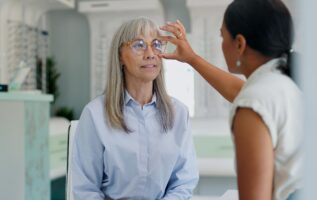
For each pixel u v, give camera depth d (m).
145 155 1.23
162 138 1.26
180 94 3.52
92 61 3.61
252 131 0.68
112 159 1.21
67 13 3.82
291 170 0.70
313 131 0.47
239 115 0.71
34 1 3.11
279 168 0.72
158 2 3.33
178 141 1.28
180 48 1.24
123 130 1.23
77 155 1.26
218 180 3.52
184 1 3.62
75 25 3.82
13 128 2.26
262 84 0.72
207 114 3.46
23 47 3.18
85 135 1.24
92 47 3.60
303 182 0.50
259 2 0.74
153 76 1.23
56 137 2.90
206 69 1.21
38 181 2.51
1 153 2.24
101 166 1.26
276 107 0.69
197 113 3.49
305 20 0.48
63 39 3.84
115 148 1.21
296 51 0.55
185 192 1.27
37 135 2.49
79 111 3.83
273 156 0.71
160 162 1.24
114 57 1.25
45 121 2.61
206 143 3.28
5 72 2.96
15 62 3.07
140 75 1.22
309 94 0.48
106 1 3.38
